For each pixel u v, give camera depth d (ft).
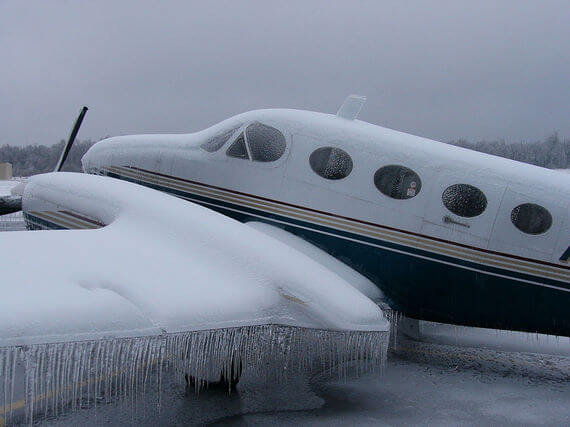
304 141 18.62
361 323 12.95
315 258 17.78
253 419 13.88
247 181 19.27
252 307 12.42
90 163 22.89
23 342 9.21
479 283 16.93
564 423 13.93
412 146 17.78
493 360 19.40
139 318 10.60
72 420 13.42
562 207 16.53
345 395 15.69
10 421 13.08
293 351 13.02
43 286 10.68
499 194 16.84
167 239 14.29
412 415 14.30
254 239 13.97
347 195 17.94
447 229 17.07
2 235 13.64
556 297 16.52
